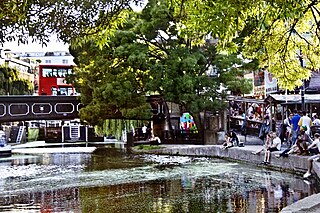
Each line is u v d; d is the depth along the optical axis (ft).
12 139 181.78
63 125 198.80
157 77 102.27
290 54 42.39
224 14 21.76
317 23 31.27
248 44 36.63
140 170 71.36
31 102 122.11
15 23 16.42
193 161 84.28
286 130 84.99
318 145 57.31
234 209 39.19
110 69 110.11
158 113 124.88
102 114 112.88
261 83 133.18
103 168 75.87
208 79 101.96
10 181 61.52
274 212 37.58
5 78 198.08
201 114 116.16
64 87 175.73
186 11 26.40
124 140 172.04
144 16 107.34
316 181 52.85
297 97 93.81
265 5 25.13
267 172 64.08
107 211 39.58
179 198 45.37
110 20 19.94
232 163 78.79
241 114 118.42
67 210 40.42
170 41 104.83
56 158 101.81
